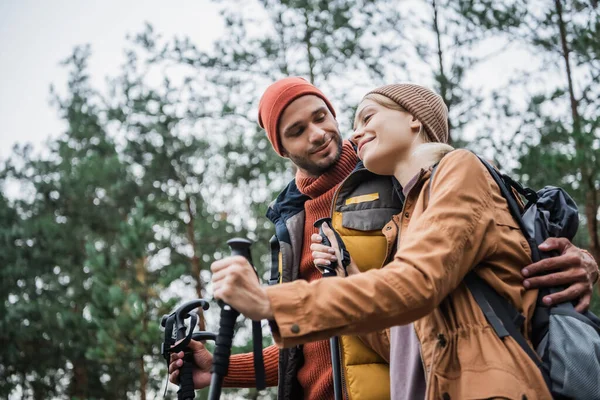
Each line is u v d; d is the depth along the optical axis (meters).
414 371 1.72
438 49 9.09
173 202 13.55
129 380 13.18
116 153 15.91
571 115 8.66
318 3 9.95
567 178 7.65
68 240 15.41
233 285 1.43
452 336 1.59
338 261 2.10
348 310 1.44
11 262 15.11
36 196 16.41
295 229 2.54
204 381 2.34
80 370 14.28
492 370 1.49
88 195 16.02
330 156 2.54
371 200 2.29
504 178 1.91
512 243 1.68
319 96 2.65
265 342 7.92
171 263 13.62
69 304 14.97
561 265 1.69
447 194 1.61
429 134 1.99
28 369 14.65
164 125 12.78
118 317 9.66
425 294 1.46
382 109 1.99
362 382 2.12
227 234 13.20
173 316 2.33
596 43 8.05
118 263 11.67
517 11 8.62
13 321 13.98
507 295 1.62
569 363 1.53
